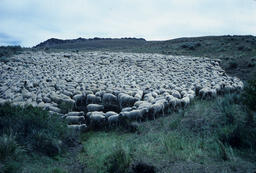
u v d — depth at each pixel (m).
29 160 6.54
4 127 7.55
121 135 9.59
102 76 20.12
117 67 25.23
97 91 14.41
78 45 81.69
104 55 32.38
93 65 26.23
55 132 8.20
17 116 8.35
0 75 19.94
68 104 12.28
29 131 7.76
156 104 11.12
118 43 86.88
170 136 8.35
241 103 9.91
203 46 44.28
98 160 7.12
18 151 6.46
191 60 28.98
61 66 25.03
